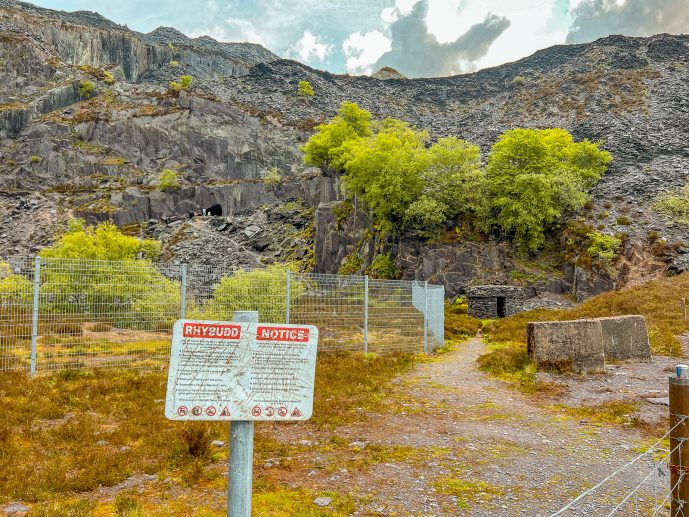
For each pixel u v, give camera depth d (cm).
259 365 330
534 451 791
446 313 4219
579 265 4447
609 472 698
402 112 16325
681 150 7175
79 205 9400
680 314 2039
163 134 11125
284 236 8531
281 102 15450
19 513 548
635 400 1061
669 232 4588
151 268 1516
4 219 8644
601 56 14738
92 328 1351
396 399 1161
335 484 659
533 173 5112
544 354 1371
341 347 1736
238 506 326
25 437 815
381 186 5912
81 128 10988
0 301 1218
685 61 12762
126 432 848
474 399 1162
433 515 567
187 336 315
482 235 5284
